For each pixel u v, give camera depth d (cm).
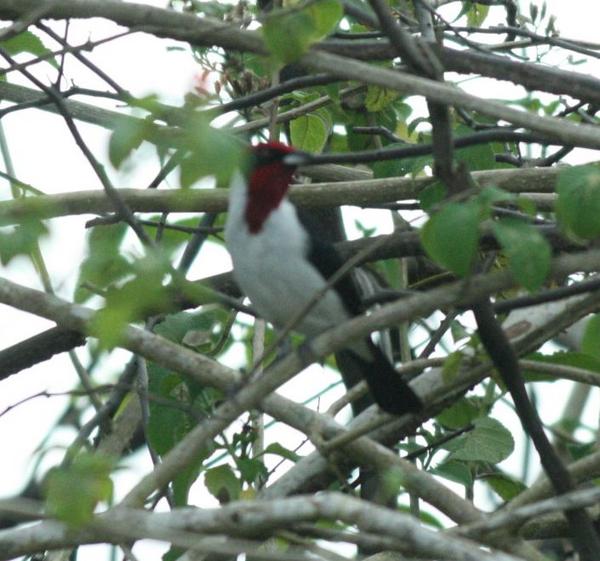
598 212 706
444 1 1214
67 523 625
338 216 1230
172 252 624
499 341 853
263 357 762
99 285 623
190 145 601
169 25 795
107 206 1051
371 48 920
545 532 1005
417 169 1011
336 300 937
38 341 1038
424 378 993
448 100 785
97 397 1272
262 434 1030
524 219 864
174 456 783
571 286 848
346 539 688
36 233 677
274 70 803
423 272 1287
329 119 1195
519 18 1189
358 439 873
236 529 689
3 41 858
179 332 1005
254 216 919
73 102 1140
